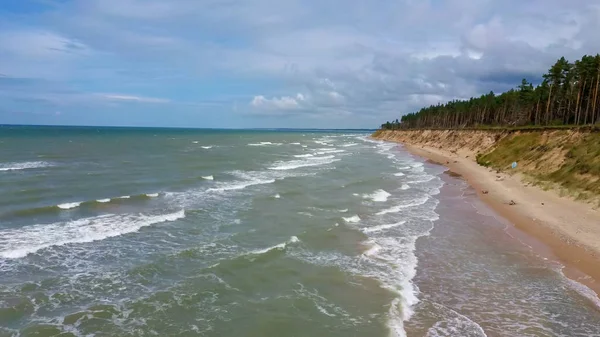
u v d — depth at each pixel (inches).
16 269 558.3
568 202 1024.9
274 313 475.5
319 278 578.6
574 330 448.5
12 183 1151.0
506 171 1628.9
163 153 2331.4
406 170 1867.6
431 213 992.9
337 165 1977.1
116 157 1984.5
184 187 1202.6
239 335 426.9
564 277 598.2
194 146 3139.8
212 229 787.4
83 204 933.2
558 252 708.7
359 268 620.7
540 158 1493.6
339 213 957.2
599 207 918.4
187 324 442.9
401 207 1048.2
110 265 587.8
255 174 1539.1
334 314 478.0
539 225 880.3
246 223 837.2
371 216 944.9
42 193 1032.2
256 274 582.6
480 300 522.3
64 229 742.5
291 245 712.4
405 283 570.3
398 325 453.7
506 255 694.5
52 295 490.3
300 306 495.2
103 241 690.2
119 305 474.9
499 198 1183.6
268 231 788.6
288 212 946.7
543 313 487.2
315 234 781.3
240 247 689.6
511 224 898.7
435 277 596.4
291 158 2284.7
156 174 1437.0
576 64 2367.1
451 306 504.7
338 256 669.9
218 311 474.9
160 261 609.9
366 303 507.5
